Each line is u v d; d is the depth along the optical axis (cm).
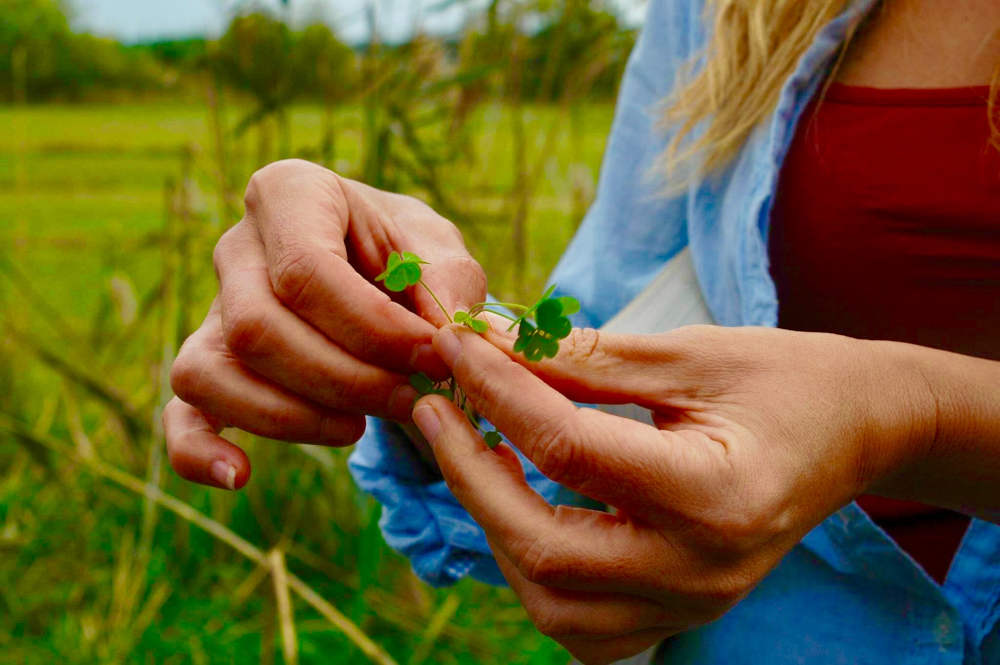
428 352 25
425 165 62
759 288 30
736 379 23
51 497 76
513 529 22
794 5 32
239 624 64
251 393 26
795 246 31
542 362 23
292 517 71
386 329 25
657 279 34
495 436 25
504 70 69
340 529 70
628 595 23
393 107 59
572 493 33
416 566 34
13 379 88
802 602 29
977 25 28
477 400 23
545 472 22
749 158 32
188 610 64
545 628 24
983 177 28
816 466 22
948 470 24
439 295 28
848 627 29
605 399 23
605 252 37
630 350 23
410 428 31
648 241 36
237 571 69
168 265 74
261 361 25
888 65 30
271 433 27
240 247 27
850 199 30
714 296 33
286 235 25
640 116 37
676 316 33
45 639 62
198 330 28
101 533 73
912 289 29
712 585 22
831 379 23
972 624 28
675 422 23
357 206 29
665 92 37
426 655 61
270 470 73
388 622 65
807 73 30
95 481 75
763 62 32
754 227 30
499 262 70
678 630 25
